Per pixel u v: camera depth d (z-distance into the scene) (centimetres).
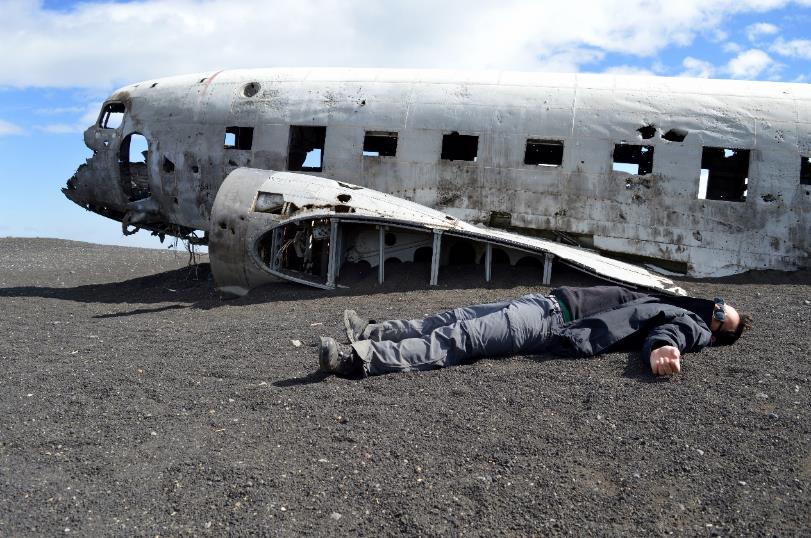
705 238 1052
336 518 333
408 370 549
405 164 1132
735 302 873
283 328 750
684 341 558
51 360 634
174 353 650
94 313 956
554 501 348
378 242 1037
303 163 1323
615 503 347
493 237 964
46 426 452
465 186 1114
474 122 1119
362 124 1148
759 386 508
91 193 1313
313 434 432
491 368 555
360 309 851
